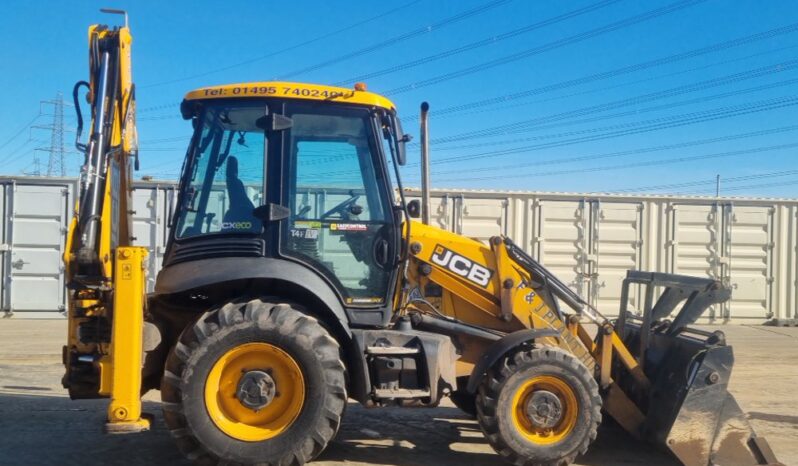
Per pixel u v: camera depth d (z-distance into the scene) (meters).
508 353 4.76
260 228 4.61
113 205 4.80
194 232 4.66
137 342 4.25
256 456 4.21
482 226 12.22
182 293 4.69
